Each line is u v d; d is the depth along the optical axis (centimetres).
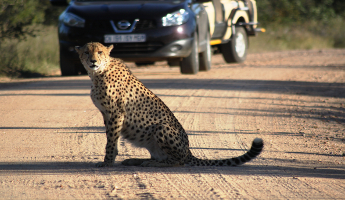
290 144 2131
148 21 3844
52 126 2323
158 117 1723
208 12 4703
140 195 1323
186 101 3064
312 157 1906
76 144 2003
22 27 4938
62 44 3931
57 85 3594
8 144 1969
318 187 1455
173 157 1703
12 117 2498
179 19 3900
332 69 5209
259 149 1636
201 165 1731
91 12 3869
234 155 1900
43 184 1420
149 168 1667
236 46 5722
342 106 3150
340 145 2150
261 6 10188
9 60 4541
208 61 4797
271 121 2625
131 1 4103
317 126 2548
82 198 1285
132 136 1742
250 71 4894
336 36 10875
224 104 3038
